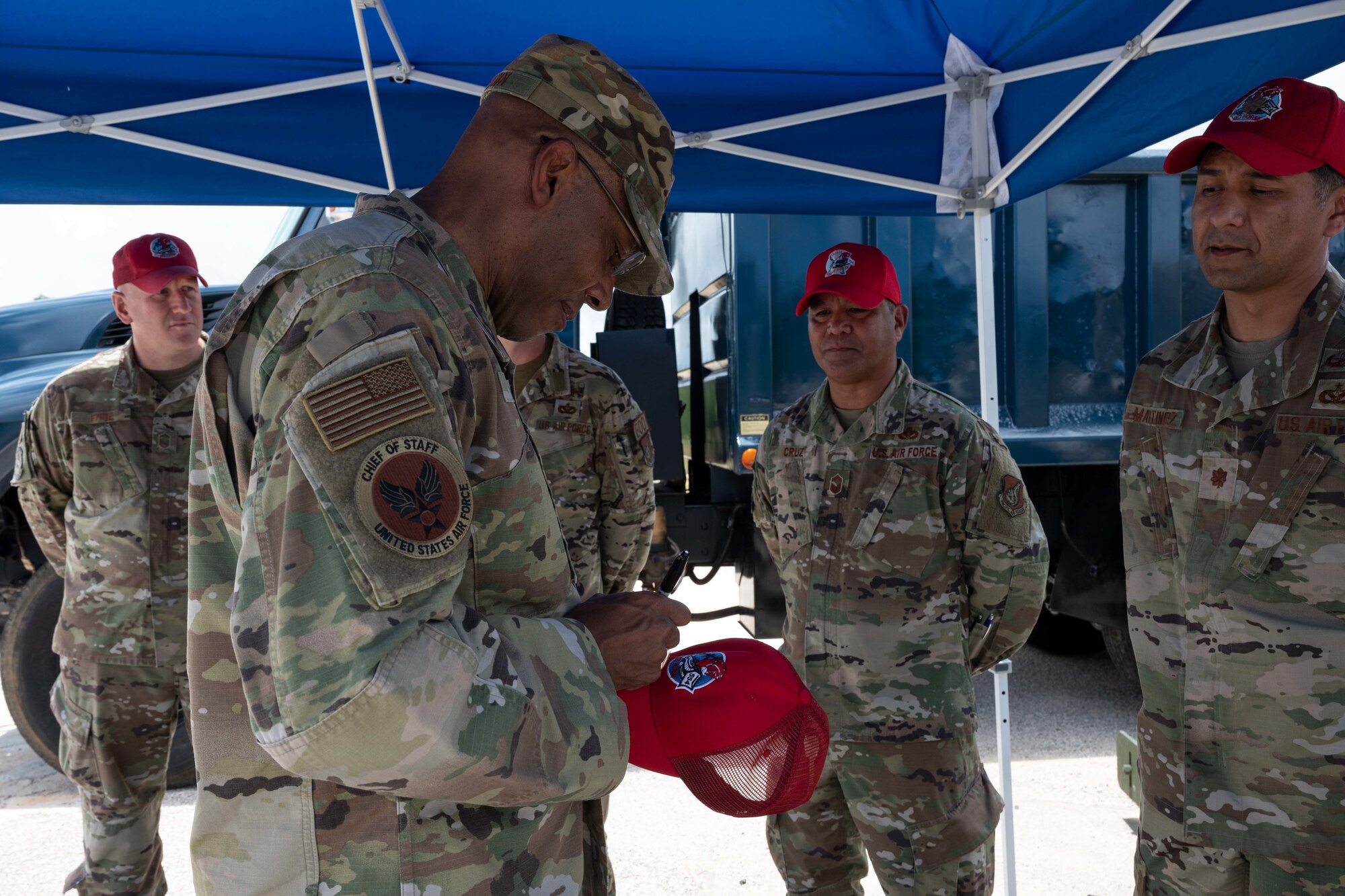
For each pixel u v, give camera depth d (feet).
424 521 2.12
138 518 7.53
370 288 2.31
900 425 6.35
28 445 7.74
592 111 2.74
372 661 1.99
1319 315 4.38
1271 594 4.42
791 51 7.01
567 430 7.71
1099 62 6.27
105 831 7.48
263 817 2.49
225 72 6.86
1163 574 4.87
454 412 2.37
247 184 8.10
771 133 7.79
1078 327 12.09
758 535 12.26
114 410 7.66
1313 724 4.32
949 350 11.95
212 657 2.57
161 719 7.63
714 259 12.55
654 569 11.66
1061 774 10.36
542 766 2.31
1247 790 4.51
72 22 6.12
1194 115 6.21
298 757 2.03
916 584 6.19
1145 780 5.00
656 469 12.10
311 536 2.04
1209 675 4.62
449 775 2.13
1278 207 4.28
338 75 6.86
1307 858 4.33
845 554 6.31
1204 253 4.55
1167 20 5.64
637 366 12.10
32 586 10.20
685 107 7.59
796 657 6.53
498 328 2.98
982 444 6.22
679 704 3.21
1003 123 7.57
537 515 2.70
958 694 6.08
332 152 7.73
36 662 10.29
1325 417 4.31
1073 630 14.65
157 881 7.78
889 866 6.01
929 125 7.78
